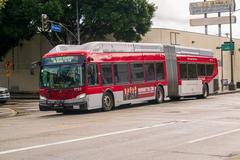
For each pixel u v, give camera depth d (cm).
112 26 4719
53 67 2500
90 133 1545
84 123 1891
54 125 1858
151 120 1933
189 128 1641
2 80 5753
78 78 2441
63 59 2486
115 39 5141
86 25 4809
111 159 1086
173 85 3241
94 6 4772
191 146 1256
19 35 4900
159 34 5503
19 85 5631
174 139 1387
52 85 2486
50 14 4588
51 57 2514
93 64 2495
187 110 2433
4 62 5722
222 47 5612
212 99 3547
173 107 2678
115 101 2641
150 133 1523
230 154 1130
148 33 5409
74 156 1126
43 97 2514
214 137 1416
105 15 4675
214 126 1689
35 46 5516
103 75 2566
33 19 4631
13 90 5669
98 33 4984
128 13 4766
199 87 3591
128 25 4762
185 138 1404
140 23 4881
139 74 2880
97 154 1149
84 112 2558
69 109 2447
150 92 2972
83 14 4803
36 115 2566
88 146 1273
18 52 5634
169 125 1738
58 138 1437
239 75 7238
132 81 2803
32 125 1897
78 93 2428
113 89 2630
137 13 4806
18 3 4669
